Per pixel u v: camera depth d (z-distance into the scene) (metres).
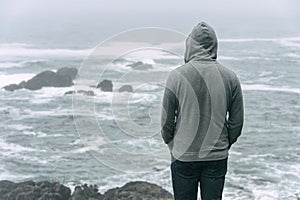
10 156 18.66
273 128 23.45
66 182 14.30
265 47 53.69
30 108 24.59
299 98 30.38
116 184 11.87
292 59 46.50
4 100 27.08
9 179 15.69
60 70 26.05
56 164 16.50
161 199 9.62
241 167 17.06
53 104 23.64
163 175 10.53
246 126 23.84
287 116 26.16
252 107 28.09
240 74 37.50
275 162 17.91
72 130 20.17
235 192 14.60
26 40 54.84
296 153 19.28
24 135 21.00
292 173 16.50
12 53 45.66
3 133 21.80
